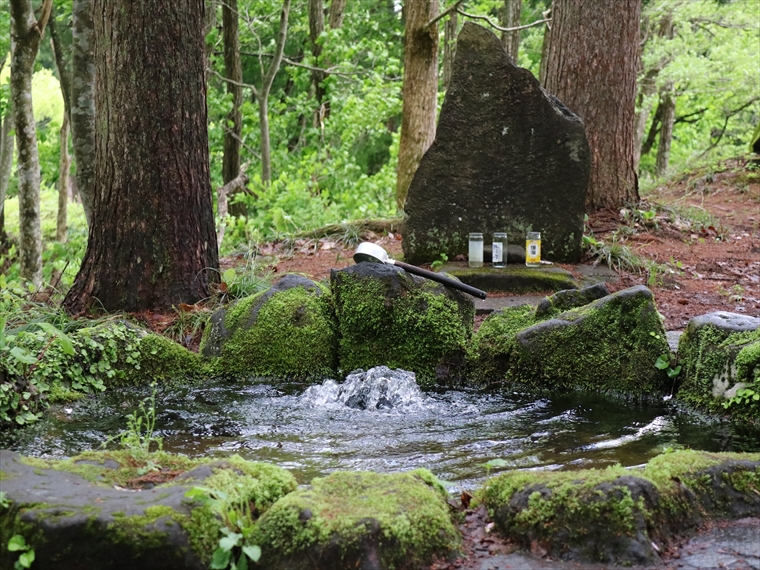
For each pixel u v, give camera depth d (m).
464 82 7.76
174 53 6.26
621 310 4.98
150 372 5.41
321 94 20.19
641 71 22.17
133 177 6.24
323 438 4.16
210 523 2.44
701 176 13.49
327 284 7.18
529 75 7.64
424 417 4.55
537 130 7.71
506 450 3.87
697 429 4.15
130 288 6.29
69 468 2.82
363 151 26.94
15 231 21.44
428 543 2.50
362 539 2.39
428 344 5.34
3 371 4.62
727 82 20.83
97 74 6.29
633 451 3.78
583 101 9.83
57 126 26.39
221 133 17.69
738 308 6.95
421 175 7.87
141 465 2.95
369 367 5.38
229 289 6.63
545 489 2.65
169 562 2.34
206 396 5.07
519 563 2.47
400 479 2.79
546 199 7.78
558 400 4.83
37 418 4.52
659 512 2.55
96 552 2.31
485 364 5.25
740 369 4.30
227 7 16.02
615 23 9.72
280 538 2.44
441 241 7.88
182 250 6.43
